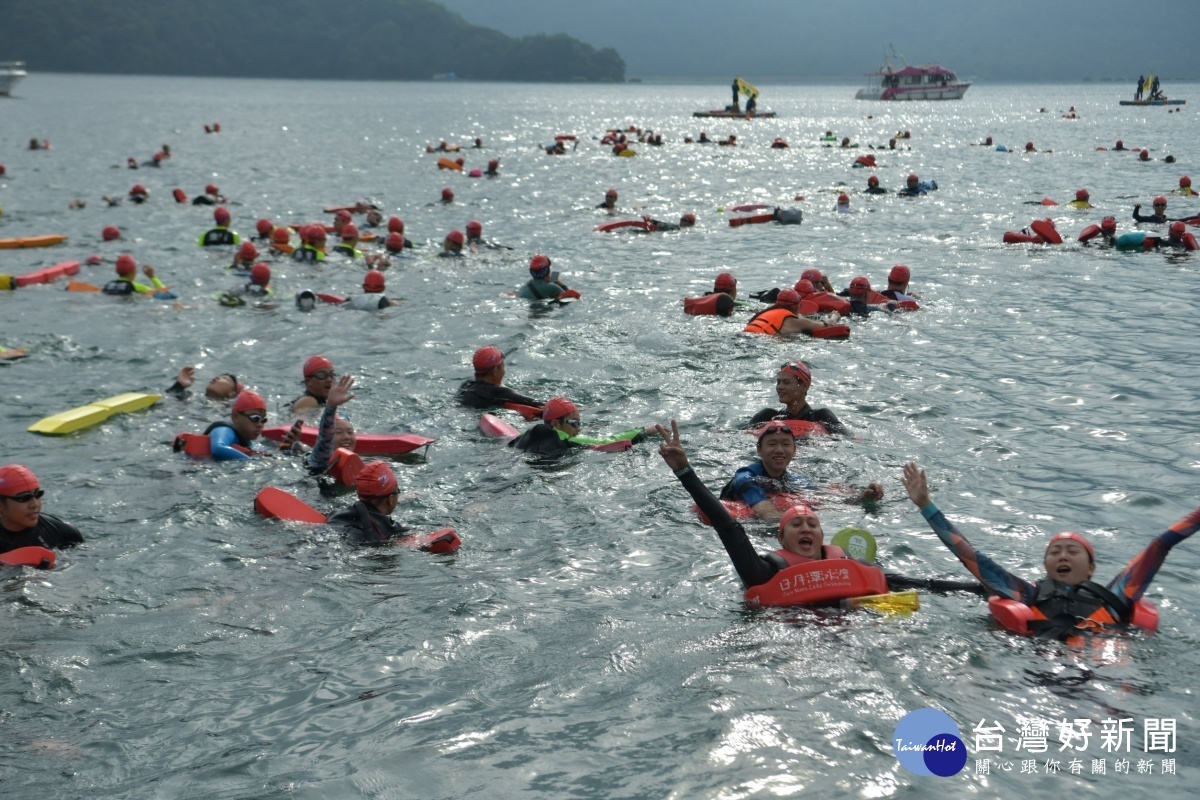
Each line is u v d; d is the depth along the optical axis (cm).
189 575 797
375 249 2572
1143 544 824
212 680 639
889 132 8181
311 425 1179
